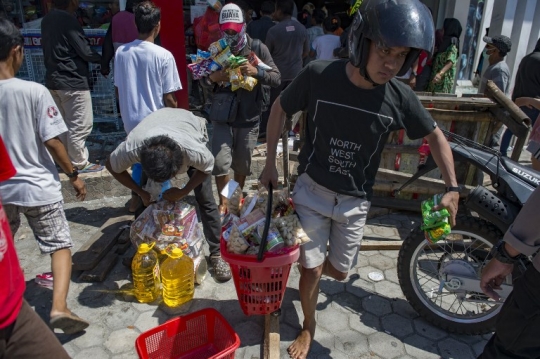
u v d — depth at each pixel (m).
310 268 2.19
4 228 1.36
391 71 1.72
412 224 3.88
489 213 2.36
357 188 2.11
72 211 4.02
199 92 6.93
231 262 2.07
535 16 6.73
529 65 4.52
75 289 2.88
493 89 3.18
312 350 2.44
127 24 4.52
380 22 1.64
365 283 3.06
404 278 2.60
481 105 3.57
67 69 4.05
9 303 1.33
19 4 6.58
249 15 6.21
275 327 2.47
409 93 1.94
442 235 2.07
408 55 1.75
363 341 2.53
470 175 3.72
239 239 2.06
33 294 2.84
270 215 2.08
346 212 2.13
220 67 3.29
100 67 5.17
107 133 5.59
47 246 2.38
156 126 2.56
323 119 1.98
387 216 4.02
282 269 2.15
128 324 2.59
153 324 2.59
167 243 2.77
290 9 5.27
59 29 3.95
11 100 2.15
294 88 2.05
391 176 3.87
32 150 2.27
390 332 2.61
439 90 5.98
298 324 2.62
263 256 2.01
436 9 7.43
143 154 2.24
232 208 2.36
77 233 3.64
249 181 4.59
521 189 2.37
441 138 2.04
